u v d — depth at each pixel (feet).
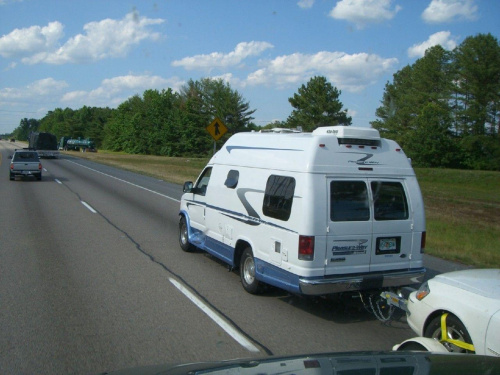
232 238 26.53
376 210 21.99
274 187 22.91
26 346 17.31
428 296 16.24
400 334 19.76
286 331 19.72
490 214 73.56
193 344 17.89
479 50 208.44
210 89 299.38
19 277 26.55
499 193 120.06
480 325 14.10
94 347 17.35
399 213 22.59
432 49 235.81
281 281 21.90
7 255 31.81
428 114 210.79
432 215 65.77
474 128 213.05
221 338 18.61
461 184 154.71
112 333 18.76
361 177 21.89
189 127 296.92
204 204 30.58
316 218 20.71
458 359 9.34
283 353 17.31
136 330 19.16
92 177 106.52
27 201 61.57
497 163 205.46
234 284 26.58
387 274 22.11
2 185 82.89
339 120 221.46
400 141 226.99
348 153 21.74
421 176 167.43
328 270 20.98
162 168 146.51
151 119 326.44
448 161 210.18
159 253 33.73
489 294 14.65
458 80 222.07
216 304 22.99
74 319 20.22
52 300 22.67
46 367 15.62
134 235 40.29
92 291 24.32
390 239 22.30
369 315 22.30
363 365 9.02
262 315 21.67
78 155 249.55
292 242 21.18
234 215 26.32
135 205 60.18
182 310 21.84
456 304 15.05
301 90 227.81
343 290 21.12
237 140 27.81
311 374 8.57
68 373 15.21
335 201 21.18
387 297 20.31
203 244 30.63
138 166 157.07
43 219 47.39
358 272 21.58
